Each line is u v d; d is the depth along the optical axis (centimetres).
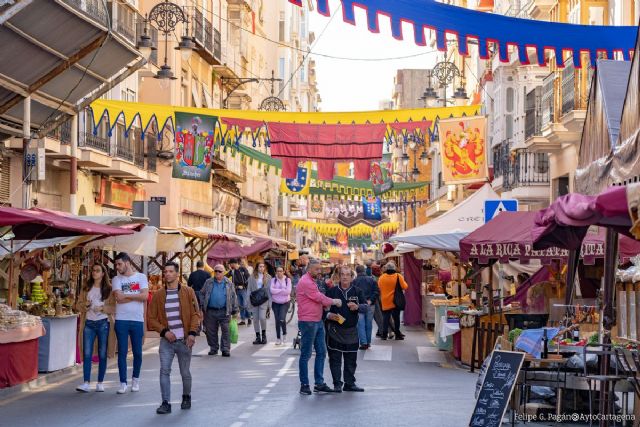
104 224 2025
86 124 3466
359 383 1817
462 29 1353
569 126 2927
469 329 2147
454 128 2464
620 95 1406
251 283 2894
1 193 2989
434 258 3512
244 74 6712
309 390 1644
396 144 2536
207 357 2355
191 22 4972
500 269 2416
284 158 2523
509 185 3881
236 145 2791
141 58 2389
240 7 6450
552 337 1370
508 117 4159
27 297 1988
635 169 1197
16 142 3003
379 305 3097
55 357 1859
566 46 1423
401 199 6781
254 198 7481
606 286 1348
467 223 2655
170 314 1443
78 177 3628
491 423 1246
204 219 5641
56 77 2192
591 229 1443
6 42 1880
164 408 1418
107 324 1678
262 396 1616
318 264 1648
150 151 4231
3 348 1614
